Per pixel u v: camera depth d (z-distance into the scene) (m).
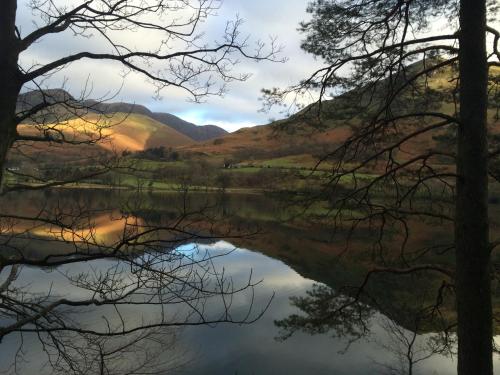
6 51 2.54
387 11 5.89
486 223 4.61
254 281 18.91
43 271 13.40
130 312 11.08
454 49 4.97
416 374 9.45
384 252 7.09
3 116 2.52
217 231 3.40
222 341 11.86
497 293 7.83
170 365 6.08
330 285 17.38
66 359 3.27
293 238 27.08
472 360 4.55
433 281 13.09
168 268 3.33
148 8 3.08
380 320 10.87
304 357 11.13
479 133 4.59
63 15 2.77
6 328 2.60
